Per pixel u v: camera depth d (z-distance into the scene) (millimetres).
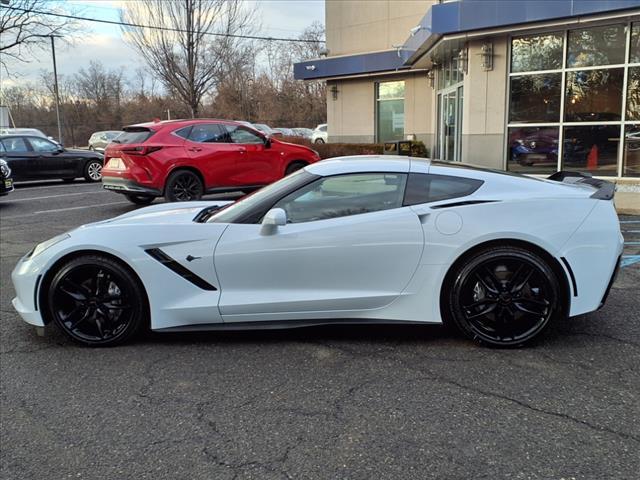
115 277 4043
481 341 3924
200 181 10109
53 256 4039
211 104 46469
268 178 10891
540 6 10227
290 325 4031
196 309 3984
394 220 3893
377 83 20359
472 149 11992
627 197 9969
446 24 11211
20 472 2652
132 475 2609
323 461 2670
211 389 3441
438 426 2947
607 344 3984
